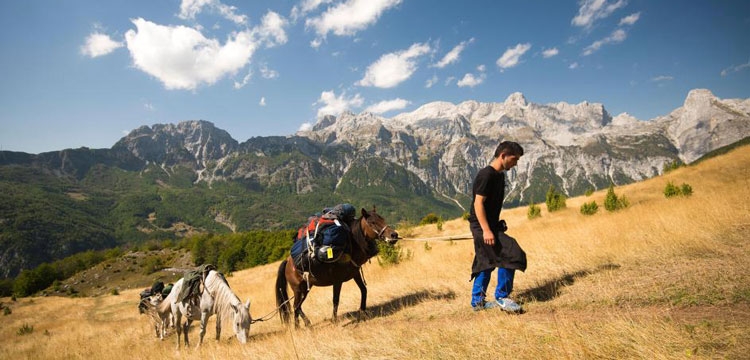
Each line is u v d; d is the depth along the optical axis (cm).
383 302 835
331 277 728
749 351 285
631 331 356
